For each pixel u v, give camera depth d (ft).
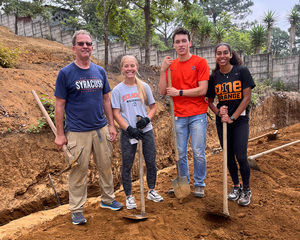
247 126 12.64
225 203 11.62
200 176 13.47
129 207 12.65
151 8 39.73
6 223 14.89
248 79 12.16
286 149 20.16
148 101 13.26
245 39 86.69
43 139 17.95
